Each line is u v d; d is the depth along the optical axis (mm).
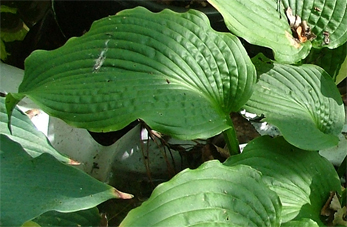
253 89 707
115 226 786
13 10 981
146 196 837
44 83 666
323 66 854
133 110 642
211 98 691
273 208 646
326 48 840
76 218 679
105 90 650
